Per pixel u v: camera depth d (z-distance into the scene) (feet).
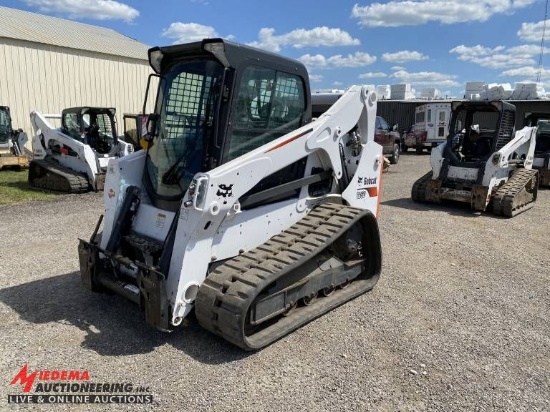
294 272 13.14
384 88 99.76
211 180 11.19
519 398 10.11
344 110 15.25
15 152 44.78
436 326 13.52
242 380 10.48
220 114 11.91
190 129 12.78
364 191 17.02
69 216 26.43
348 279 15.57
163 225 12.64
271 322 12.85
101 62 61.62
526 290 16.61
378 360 11.51
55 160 36.50
